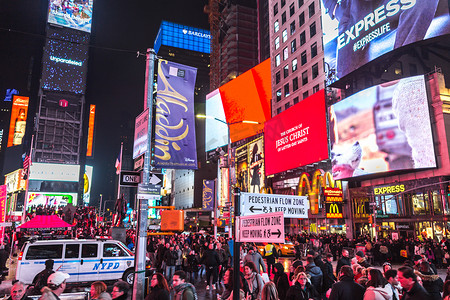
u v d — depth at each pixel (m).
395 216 35.22
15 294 5.86
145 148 9.39
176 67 11.43
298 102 52.34
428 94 32.50
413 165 31.89
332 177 42.28
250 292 7.30
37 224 23.27
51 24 159.50
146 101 10.08
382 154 34.06
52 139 150.25
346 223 42.09
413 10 34.59
